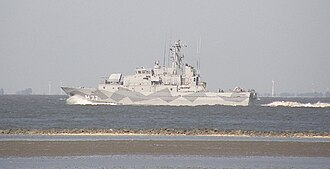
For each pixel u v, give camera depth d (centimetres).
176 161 18338
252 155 19950
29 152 19925
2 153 19625
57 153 19800
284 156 19800
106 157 19038
